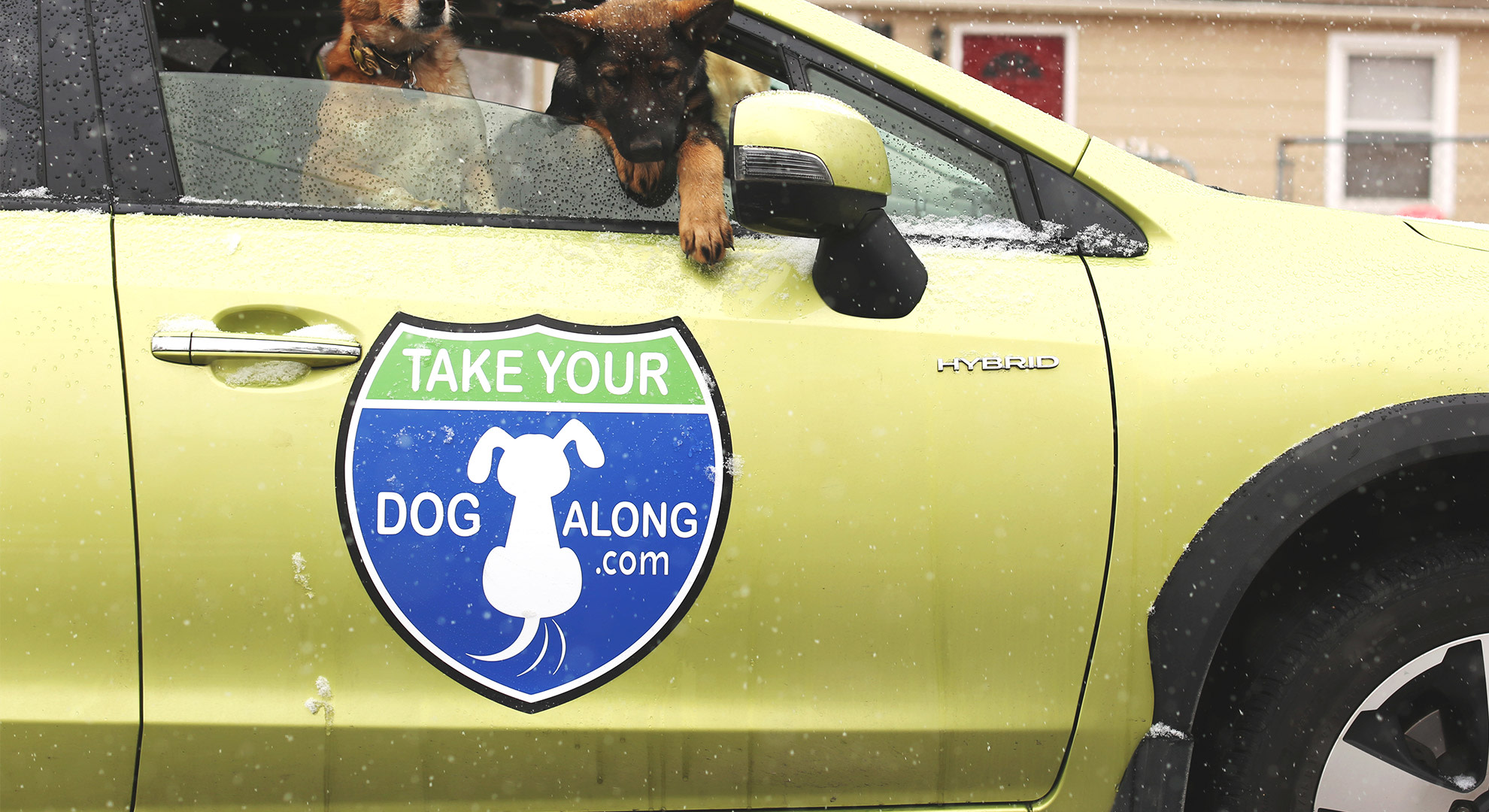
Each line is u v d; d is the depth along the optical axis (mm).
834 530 1514
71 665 1429
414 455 1469
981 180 1703
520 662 1481
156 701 1438
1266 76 8883
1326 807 1558
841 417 1521
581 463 1494
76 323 1441
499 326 1501
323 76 2262
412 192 1674
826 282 1557
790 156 1389
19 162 1544
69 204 1527
